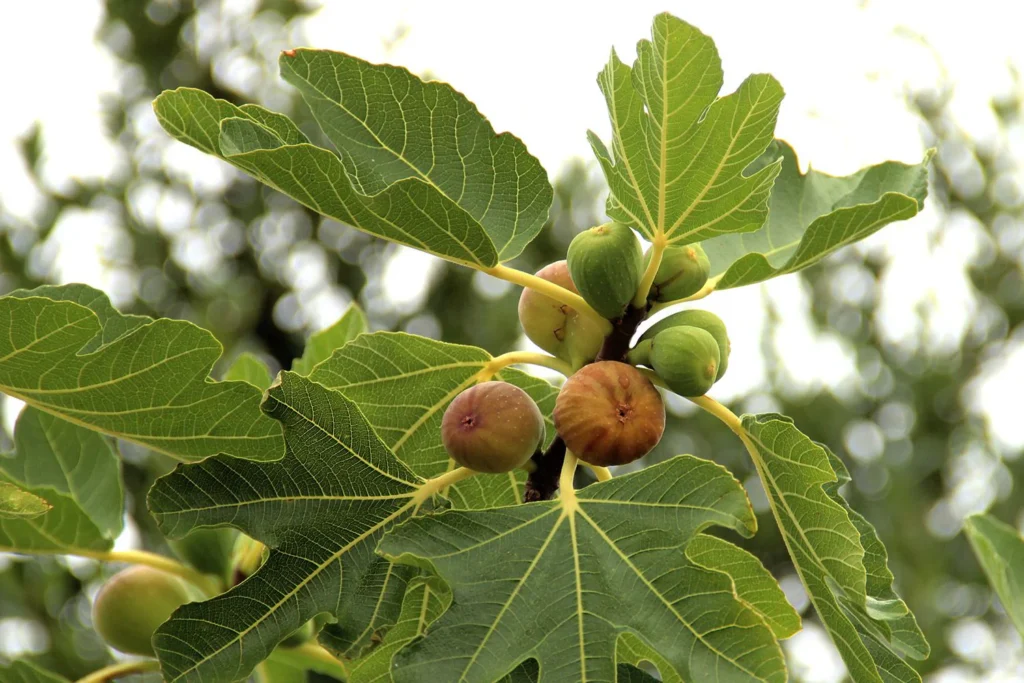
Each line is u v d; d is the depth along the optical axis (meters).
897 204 1.12
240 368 1.38
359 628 1.11
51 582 1.83
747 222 1.14
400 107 1.17
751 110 1.12
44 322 1.10
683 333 1.13
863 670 1.13
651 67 1.12
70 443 1.29
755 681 1.06
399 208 1.12
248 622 1.10
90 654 1.80
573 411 1.12
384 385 1.20
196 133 1.13
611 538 1.09
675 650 1.07
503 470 1.13
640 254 1.14
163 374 1.13
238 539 1.27
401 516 1.12
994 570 1.31
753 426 1.13
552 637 1.08
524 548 1.09
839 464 1.20
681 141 1.13
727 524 1.08
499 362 1.19
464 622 1.07
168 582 1.25
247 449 1.16
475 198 1.18
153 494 1.10
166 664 1.09
